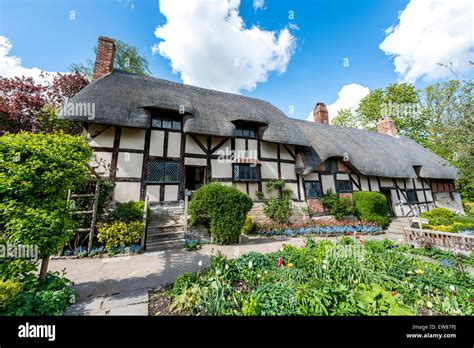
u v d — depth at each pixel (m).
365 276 3.12
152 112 7.62
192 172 12.10
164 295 2.78
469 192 16.84
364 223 9.25
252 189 8.94
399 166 12.30
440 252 5.20
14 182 2.53
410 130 20.52
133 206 5.80
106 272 3.69
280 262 3.34
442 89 17.09
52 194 2.89
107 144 6.79
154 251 5.11
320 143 10.60
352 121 23.72
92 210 5.05
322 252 4.04
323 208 10.14
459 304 2.51
